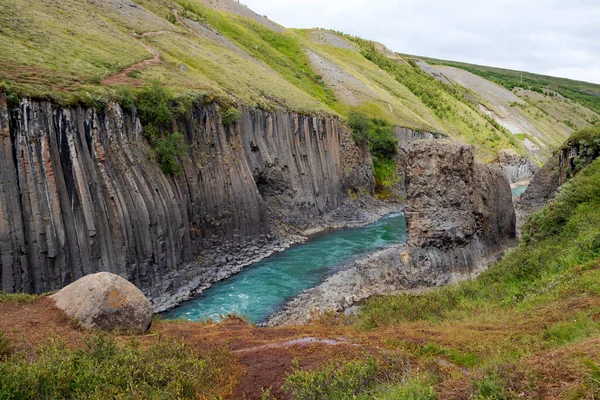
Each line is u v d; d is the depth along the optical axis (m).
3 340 10.08
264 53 89.75
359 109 84.00
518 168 98.44
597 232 15.20
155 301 26.36
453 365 8.95
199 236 34.38
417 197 27.62
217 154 38.38
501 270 18.09
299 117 54.62
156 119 32.62
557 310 10.61
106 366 8.30
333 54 119.56
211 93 40.62
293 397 7.43
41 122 23.55
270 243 40.84
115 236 25.97
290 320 23.11
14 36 32.28
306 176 53.22
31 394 7.39
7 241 20.73
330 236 46.03
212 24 86.81
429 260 26.70
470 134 109.94
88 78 30.84
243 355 10.41
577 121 184.62
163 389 7.89
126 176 27.77
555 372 5.92
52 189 23.11
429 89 125.06
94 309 12.52
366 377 7.71
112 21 52.09
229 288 29.39
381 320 14.68
